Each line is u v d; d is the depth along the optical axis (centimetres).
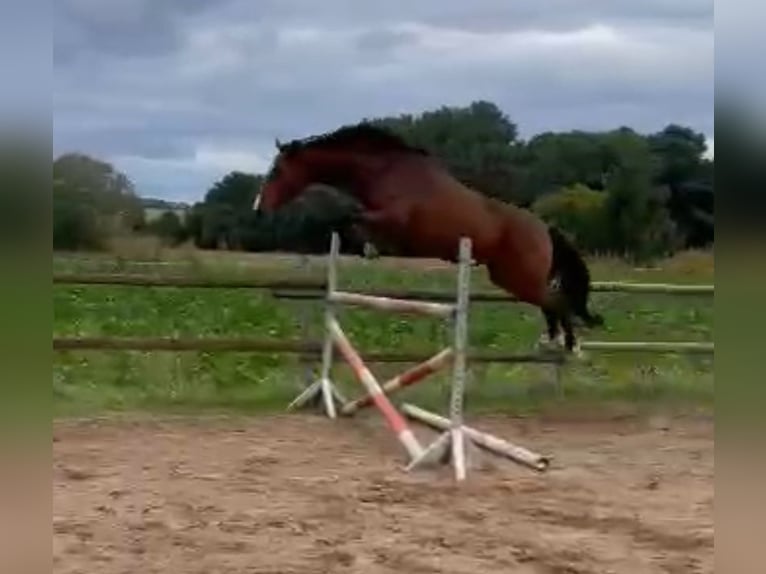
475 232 780
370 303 681
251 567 373
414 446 572
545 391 830
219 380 853
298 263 853
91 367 875
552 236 814
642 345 829
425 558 389
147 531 421
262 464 565
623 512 470
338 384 834
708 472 570
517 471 567
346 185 772
